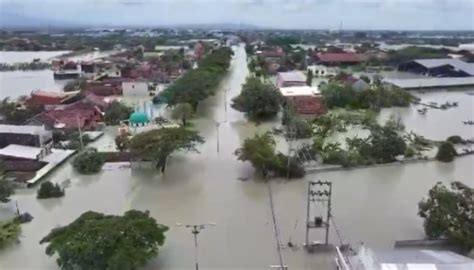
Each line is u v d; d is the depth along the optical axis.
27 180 38.34
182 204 33.81
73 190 37.09
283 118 58.06
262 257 26.06
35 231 29.75
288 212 32.31
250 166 42.38
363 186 37.34
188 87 65.06
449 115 65.25
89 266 21.75
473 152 46.44
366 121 56.84
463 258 20.56
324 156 42.78
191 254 26.36
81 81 86.19
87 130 54.34
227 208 33.03
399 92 73.12
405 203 33.78
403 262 19.62
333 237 28.42
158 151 39.16
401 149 43.06
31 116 57.75
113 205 33.91
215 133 54.66
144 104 64.06
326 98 67.06
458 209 25.88
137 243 23.08
